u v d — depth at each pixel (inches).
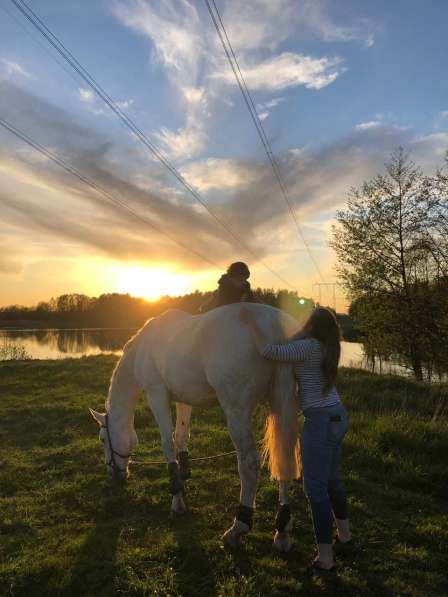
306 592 112.1
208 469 199.0
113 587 115.0
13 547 137.3
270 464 133.3
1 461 218.5
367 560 125.4
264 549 132.0
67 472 203.0
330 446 119.3
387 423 232.8
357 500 162.7
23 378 482.9
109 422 190.7
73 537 142.9
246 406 130.4
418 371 756.0
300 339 128.0
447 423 240.7
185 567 123.6
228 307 139.8
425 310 724.0
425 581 116.0
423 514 153.6
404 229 745.6
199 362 140.2
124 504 166.6
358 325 806.5
